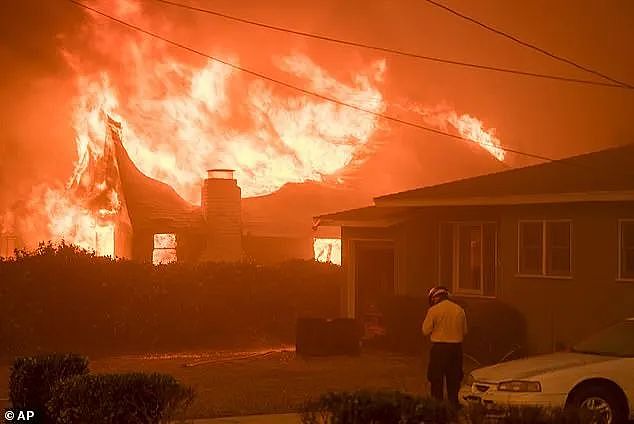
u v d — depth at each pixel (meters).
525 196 19.47
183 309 24.03
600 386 11.41
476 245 21.58
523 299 20.12
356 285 24.66
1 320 21.17
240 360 20.38
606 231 18.81
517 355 19.69
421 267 22.59
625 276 18.56
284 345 24.66
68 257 22.77
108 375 9.50
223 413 13.12
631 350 12.45
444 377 15.11
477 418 7.63
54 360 10.91
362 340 22.94
